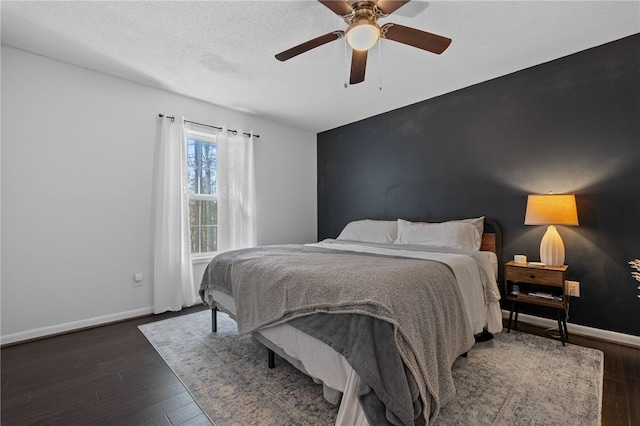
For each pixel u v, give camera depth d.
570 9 1.96
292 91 3.25
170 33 2.21
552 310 2.56
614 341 2.26
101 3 1.89
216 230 3.69
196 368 1.92
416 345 1.24
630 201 2.24
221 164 3.63
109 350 2.20
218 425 1.39
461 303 1.71
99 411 1.51
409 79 2.97
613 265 2.30
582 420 1.38
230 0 1.87
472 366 1.89
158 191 3.10
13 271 2.36
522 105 2.77
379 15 1.72
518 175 2.79
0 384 1.76
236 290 2.05
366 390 1.16
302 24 2.12
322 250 2.62
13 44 2.35
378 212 4.01
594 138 2.39
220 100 3.50
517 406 1.48
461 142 3.19
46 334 2.47
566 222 2.23
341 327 1.32
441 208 3.36
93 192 2.75
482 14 2.01
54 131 2.56
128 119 2.97
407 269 1.60
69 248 2.62
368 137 4.14
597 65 2.38
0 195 2.32
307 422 1.40
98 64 2.67
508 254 2.84
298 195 4.62
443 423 1.36
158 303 3.02
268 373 1.85
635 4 1.90
